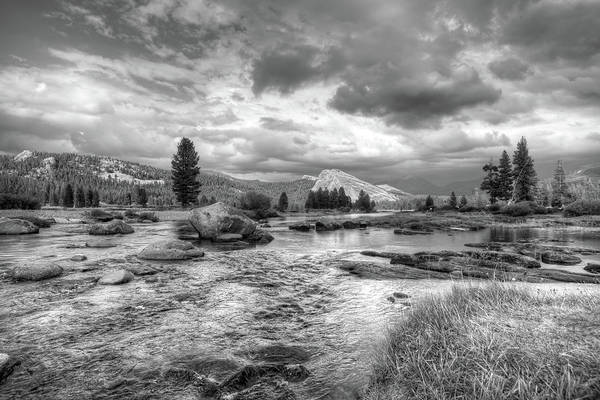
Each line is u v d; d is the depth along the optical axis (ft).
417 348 17.29
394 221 164.35
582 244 85.97
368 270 49.98
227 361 20.52
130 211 193.67
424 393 13.70
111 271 47.24
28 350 22.20
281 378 18.42
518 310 19.83
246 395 16.75
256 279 44.75
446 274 48.03
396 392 14.92
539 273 47.03
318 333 25.38
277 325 27.25
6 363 19.11
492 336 15.90
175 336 24.82
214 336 24.88
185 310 31.14
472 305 21.98
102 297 34.88
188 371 18.95
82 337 24.50
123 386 17.72
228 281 43.37
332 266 54.34
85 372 19.24
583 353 13.23
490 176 264.31
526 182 246.88
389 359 17.51
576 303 20.63
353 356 21.07
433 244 87.04
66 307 31.45
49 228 117.70
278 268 52.65
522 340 15.28
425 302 25.09
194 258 60.49
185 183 231.71
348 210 389.39
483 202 367.86
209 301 34.19
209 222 92.22
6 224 98.63
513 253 65.05
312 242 92.94
